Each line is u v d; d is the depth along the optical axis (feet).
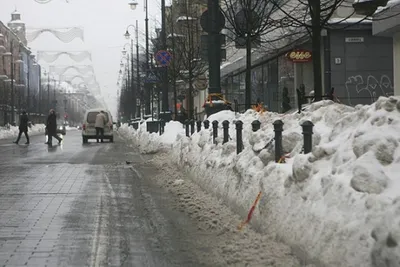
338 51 109.09
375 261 19.63
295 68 123.75
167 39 163.22
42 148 131.64
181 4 153.07
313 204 25.96
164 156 92.43
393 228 19.19
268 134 39.45
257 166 37.35
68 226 38.63
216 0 80.18
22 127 154.30
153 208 46.11
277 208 30.32
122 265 28.94
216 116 76.79
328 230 23.41
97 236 35.68
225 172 45.11
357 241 21.01
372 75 110.01
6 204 47.47
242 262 28.50
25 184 60.75
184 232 36.86
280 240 28.96
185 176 63.62
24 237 35.19
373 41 109.40
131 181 64.03
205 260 29.94
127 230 37.55
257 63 153.89
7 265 28.63
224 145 49.21
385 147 24.35
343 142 28.27
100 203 48.37
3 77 370.53
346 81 109.81
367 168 23.02
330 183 25.13
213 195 47.03
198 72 152.35
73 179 65.57
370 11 54.60
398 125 25.85
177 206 46.91
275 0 77.97
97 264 29.01
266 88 149.89
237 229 35.19
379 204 20.97
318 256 23.58
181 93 200.13
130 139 193.16
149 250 32.17
